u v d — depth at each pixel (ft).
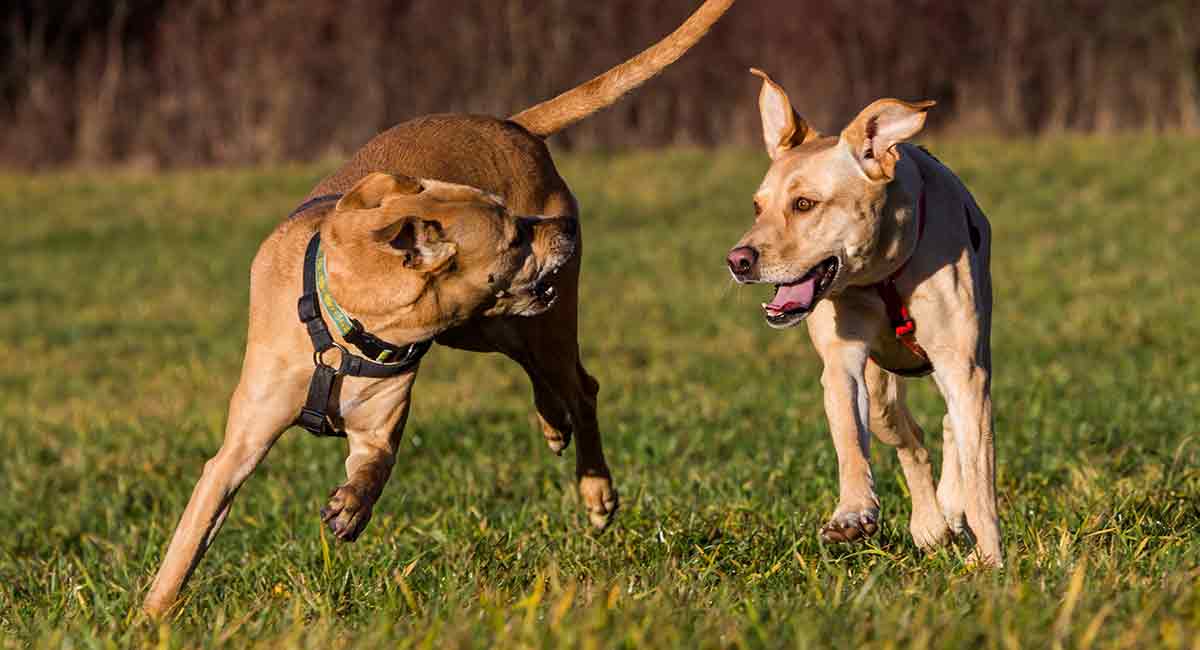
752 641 11.98
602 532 19.88
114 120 108.27
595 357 45.14
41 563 20.63
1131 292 54.34
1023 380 35.01
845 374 16.62
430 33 106.63
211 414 36.42
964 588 13.62
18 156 107.14
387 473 16.60
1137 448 23.73
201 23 108.47
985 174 88.53
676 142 109.70
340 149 106.73
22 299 64.18
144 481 27.81
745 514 19.62
